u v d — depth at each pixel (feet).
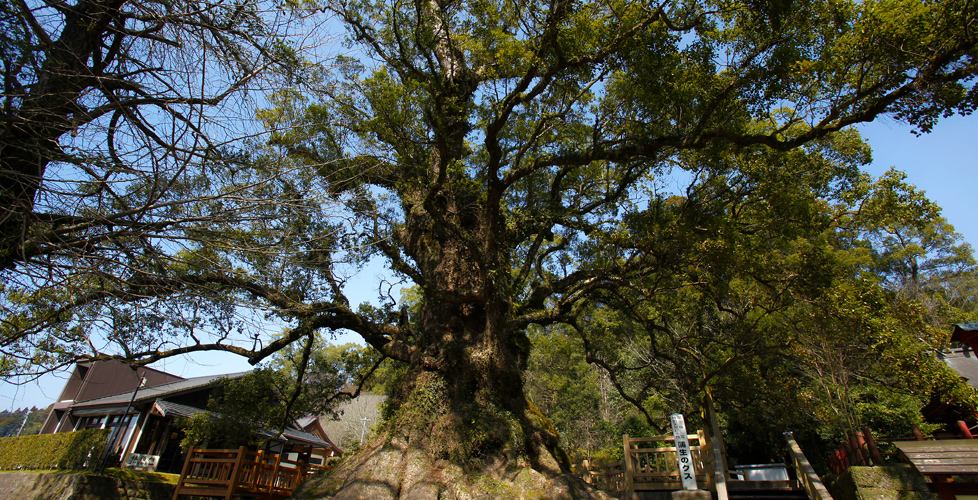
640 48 31.09
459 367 38.22
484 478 31.60
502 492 30.40
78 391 77.92
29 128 17.13
